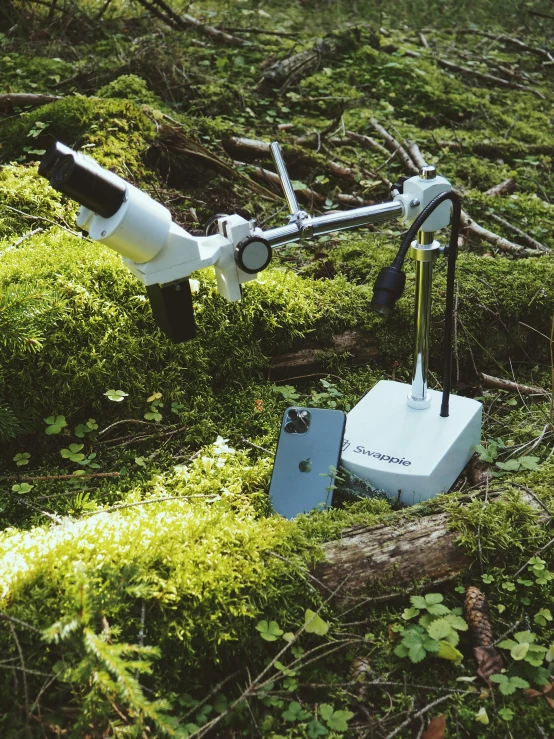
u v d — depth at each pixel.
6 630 0.56
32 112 1.35
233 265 0.66
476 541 0.69
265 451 0.85
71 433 0.87
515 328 1.06
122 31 1.91
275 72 1.82
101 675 0.48
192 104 1.62
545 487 0.76
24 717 0.54
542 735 0.57
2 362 0.83
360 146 1.63
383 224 1.34
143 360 0.90
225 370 0.95
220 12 2.27
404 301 1.03
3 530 0.73
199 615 0.60
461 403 0.85
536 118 1.95
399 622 0.65
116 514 0.71
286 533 0.67
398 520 0.71
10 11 1.82
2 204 1.08
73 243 1.01
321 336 1.00
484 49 2.41
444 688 0.60
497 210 1.44
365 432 0.81
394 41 2.29
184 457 0.85
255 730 0.57
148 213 0.58
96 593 0.57
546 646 0.64
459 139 1.73
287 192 0.72
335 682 0.61
